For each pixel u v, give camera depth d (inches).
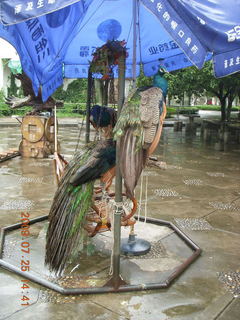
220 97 934.4
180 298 126.6
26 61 137.8
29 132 385.4
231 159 428.8
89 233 160.1
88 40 194.2
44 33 142.1
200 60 127.1
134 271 145.5
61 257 130.1
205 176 328.5
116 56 126.0
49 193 253.8
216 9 130.2
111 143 136.3
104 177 146.3
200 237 183.5
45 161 370.0
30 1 104.9
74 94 1179.3
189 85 666.8
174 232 188.9
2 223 192.2
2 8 107.0
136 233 186.2
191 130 805.2
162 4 115.6
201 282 138.3
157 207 230.5
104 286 129.9
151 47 196.9
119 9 171.3
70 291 125.6
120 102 126.6
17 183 279.6
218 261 156.9
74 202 131.6
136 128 119.9
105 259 155.3
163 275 142.9
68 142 534.9
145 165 136.4
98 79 162.6
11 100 396.2
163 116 128.3
